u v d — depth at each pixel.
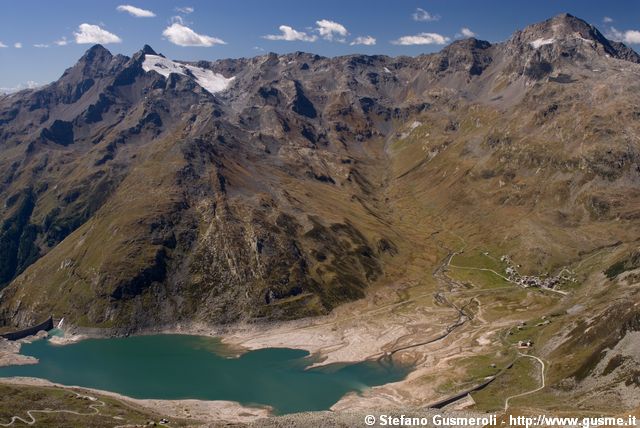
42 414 192.88
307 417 167.88
